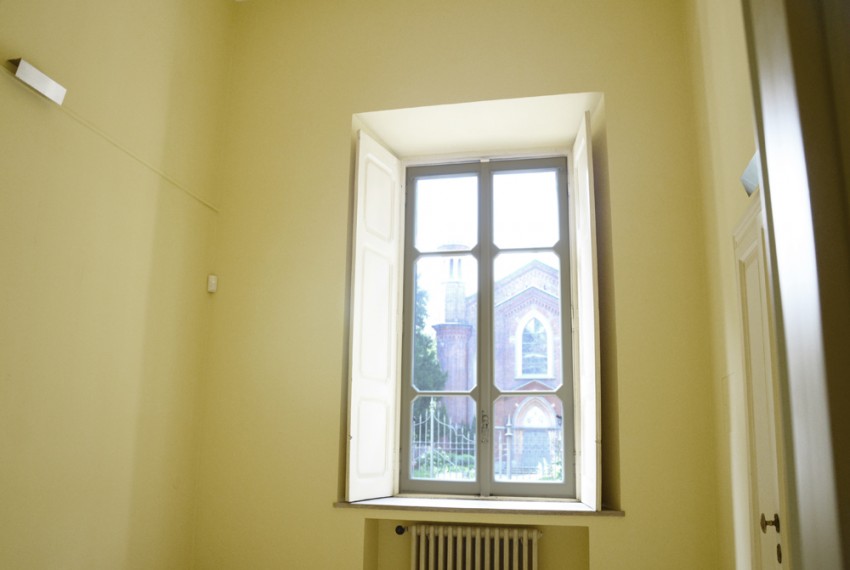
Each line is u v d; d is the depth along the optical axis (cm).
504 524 438
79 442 345
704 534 383
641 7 448
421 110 468
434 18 474
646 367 404
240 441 448
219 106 487
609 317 430
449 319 511
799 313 26
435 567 441
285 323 458
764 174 30
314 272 461
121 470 376
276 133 484
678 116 430
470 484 481
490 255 513
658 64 439
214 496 445
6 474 301
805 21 27
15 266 308
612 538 391
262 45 500
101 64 368
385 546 453
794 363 27
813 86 26
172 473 421
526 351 496
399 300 513
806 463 26
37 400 319
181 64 441
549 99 452
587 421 435
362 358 457
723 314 356
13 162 308
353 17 488
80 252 348
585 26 452
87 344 352
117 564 370
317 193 470
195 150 455
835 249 25
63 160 338
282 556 429
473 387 497
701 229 409
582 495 450
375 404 467
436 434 495
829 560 24
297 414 444
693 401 396
